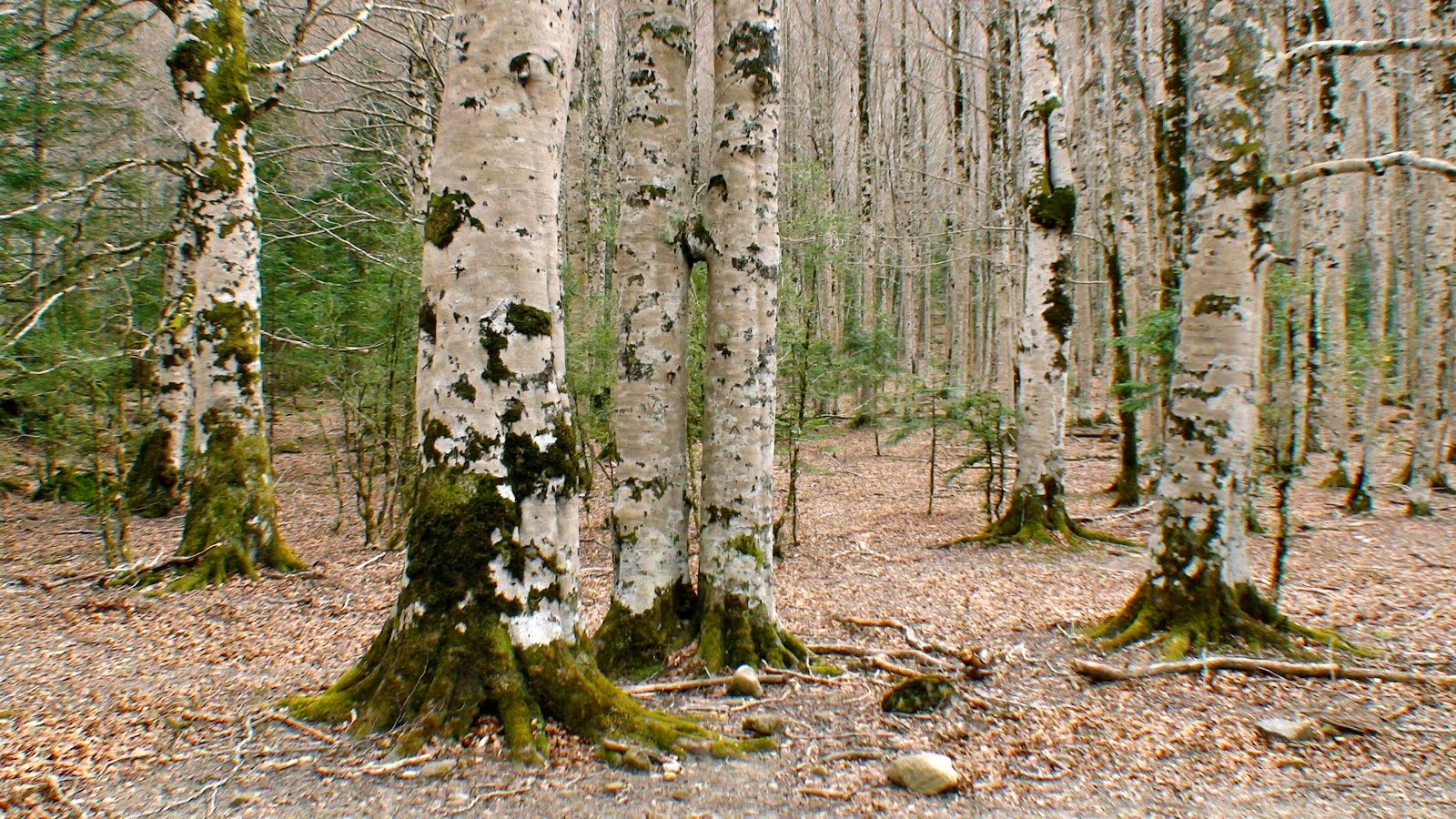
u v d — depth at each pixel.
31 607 7.26
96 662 5.73
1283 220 14.64
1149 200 16.91
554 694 4.09
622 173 5.75
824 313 18.05
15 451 15.18
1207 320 5.77
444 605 4.09
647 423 5.69
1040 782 3.89
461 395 4.08
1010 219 18.80
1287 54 5.58
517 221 4.07
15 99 11.29
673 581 5.76
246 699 4.70
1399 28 15.37
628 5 5.75
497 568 4.09
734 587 5.61
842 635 6.60
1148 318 9.48
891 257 24.28
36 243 11.40
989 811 3.58
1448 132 10.81
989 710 4.80
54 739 4.09
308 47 16.11
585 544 10.54
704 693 5.07
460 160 4.05
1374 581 7.70
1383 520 10.84
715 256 5.63
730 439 5.61
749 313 5.60
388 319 10.43
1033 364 10.23
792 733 4.43
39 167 11.52
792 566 9.55
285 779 3.61
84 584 8.05
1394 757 4.08
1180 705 4.84
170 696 4.80
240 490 8.66
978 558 9.57
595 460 11.59
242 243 8.72
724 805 3.56
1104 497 12.97
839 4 29.70
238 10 8.84
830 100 25.80
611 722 4.07
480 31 4.04
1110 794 3.78
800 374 10.17
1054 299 10.09
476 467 4.10
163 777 3.64
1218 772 3.98
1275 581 6.39
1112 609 7.11
